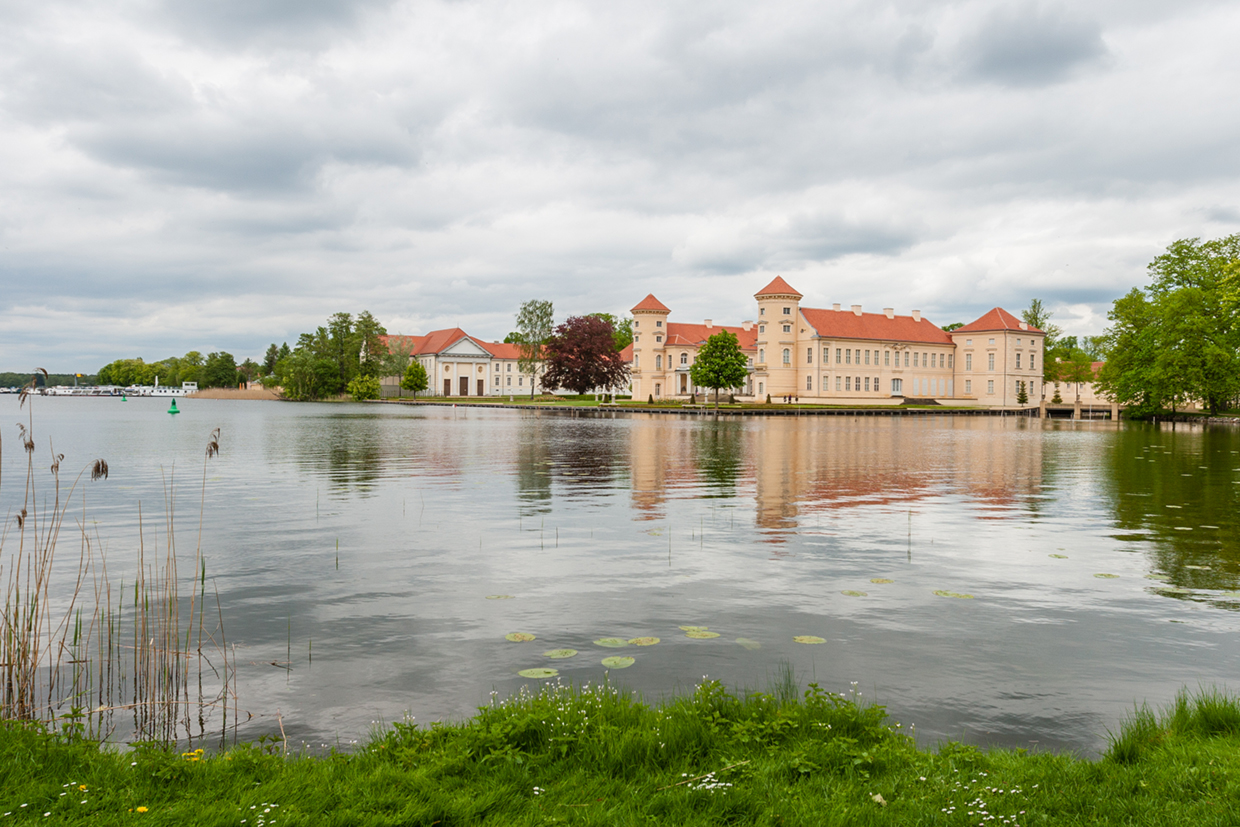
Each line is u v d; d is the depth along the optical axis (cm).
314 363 14588
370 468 2712
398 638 880
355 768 530
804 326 11525
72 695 716
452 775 516
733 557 1298
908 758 545
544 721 584
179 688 732
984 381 12538
